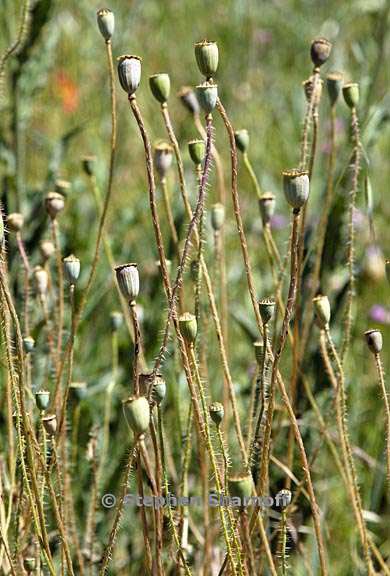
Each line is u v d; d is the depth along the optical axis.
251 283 1.01
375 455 1.36
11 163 1.37
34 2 1.37
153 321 1.32
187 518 1.12
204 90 0.97
